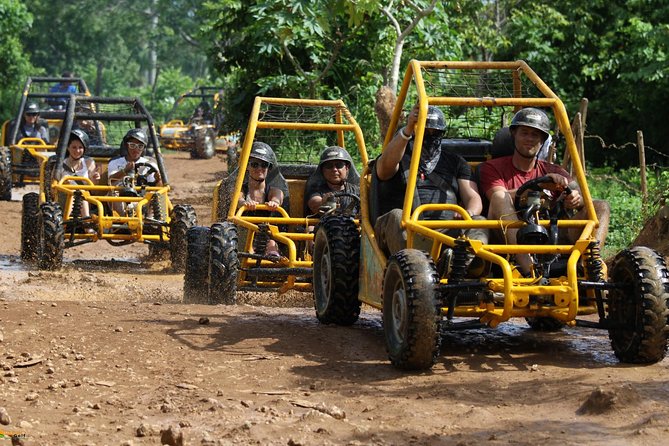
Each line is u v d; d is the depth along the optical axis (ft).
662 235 43.86
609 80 99.91
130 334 29.32
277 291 38.14
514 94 35.19
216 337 29.25
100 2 270.46
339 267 31.14
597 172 86.12
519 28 97.96
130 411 21.68
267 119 53.31
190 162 148.87
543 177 27.35
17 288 43.24
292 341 28.96
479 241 25.73
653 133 95.86
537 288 25.05
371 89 69.56
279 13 63.46
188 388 23.85
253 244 39.58
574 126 49.03
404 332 25.13
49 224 48.62
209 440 19.17
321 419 20.75
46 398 22.86
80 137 54.29
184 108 236.63
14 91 160.45
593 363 26.63
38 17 265.34
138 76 336.70
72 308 33.14
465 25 88.84
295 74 75.10
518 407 21.97
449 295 26.14
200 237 37.58
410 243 27.20
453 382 24.36
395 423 20.72
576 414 21.24
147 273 50.44
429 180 29.78
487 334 31.48
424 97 27.78
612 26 99.96
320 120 55.01
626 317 26.53
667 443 18.79
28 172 90.12
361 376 25.23
